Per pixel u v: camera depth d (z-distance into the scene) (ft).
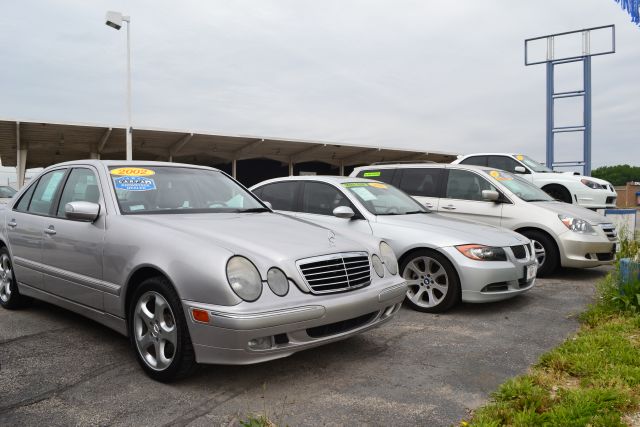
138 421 9.41
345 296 11.34
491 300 17.21
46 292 15.11
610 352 12.37
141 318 11.60
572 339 14.03
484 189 25.68
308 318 10.57
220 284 10.05
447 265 17.40
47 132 85.56
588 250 23.50
